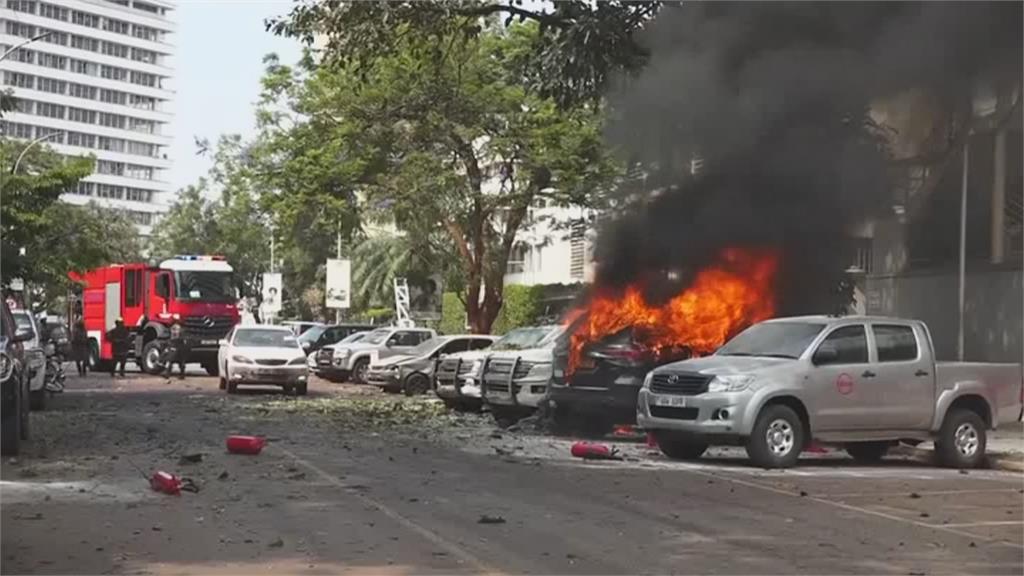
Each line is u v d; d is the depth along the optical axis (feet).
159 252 230.07
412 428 60.70
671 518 33.45
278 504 34.73
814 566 27.20
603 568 26.43
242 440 47.88
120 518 31.81
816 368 46.70
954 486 42.50
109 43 515.09
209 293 113.91
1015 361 73.97
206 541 28.73
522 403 60.80
